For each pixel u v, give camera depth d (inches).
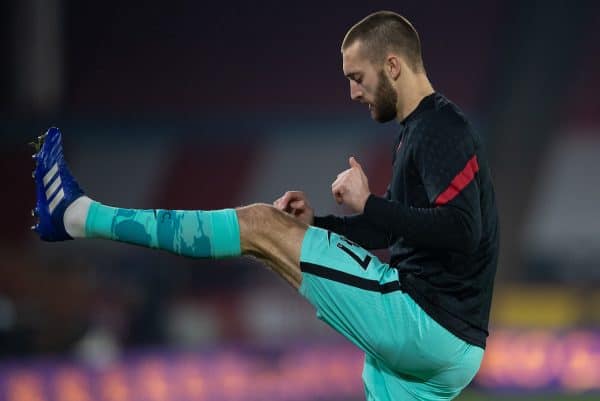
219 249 464.4
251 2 2704.2
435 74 2738.7
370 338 470.3
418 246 472.1
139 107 2733.8
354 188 457.4
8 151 2573.8
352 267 469.1
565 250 2748.5
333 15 2723.9
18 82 2442.2
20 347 1604.3
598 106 2851.9
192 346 1792.6
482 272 475.2
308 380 1649.9
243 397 1594.5
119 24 2655.0
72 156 2691.9
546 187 2827.3
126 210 466.3
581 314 2239.2
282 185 2802.7
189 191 2785.4
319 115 2783.0
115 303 1793.8
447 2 2682.1
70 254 2349.9
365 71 480.1
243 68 2768.2
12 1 2375.7
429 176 453.1
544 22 2106.3
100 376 1488.7
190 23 2704.2
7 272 1820.9
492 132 2224.4
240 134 2780.5
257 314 2129.7
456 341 466.3
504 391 1792.6
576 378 1824.6
